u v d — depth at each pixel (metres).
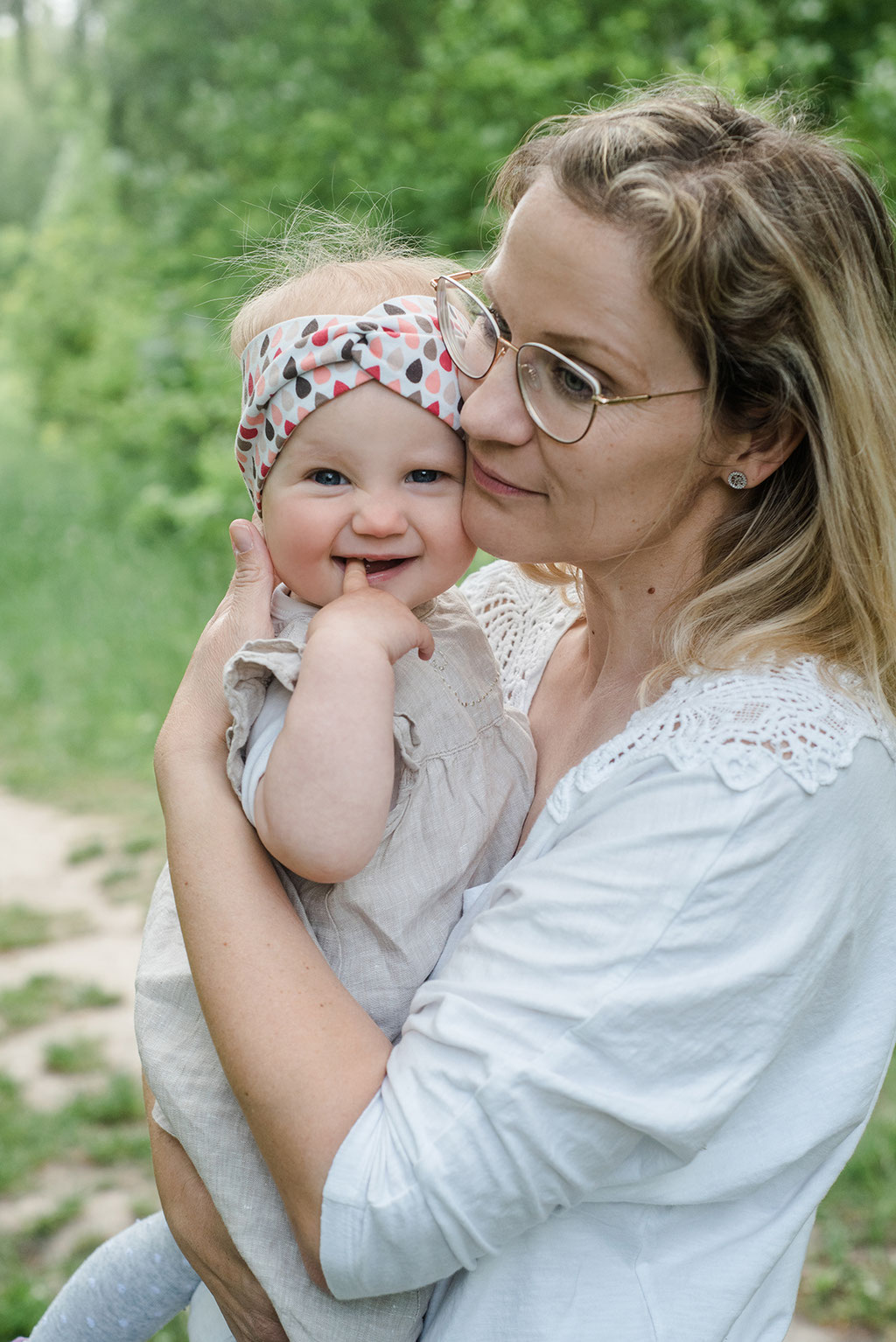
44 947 4.79
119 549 9.73
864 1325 2.93
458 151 8.66
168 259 11.54
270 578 1.49
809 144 1.31
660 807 1.18
